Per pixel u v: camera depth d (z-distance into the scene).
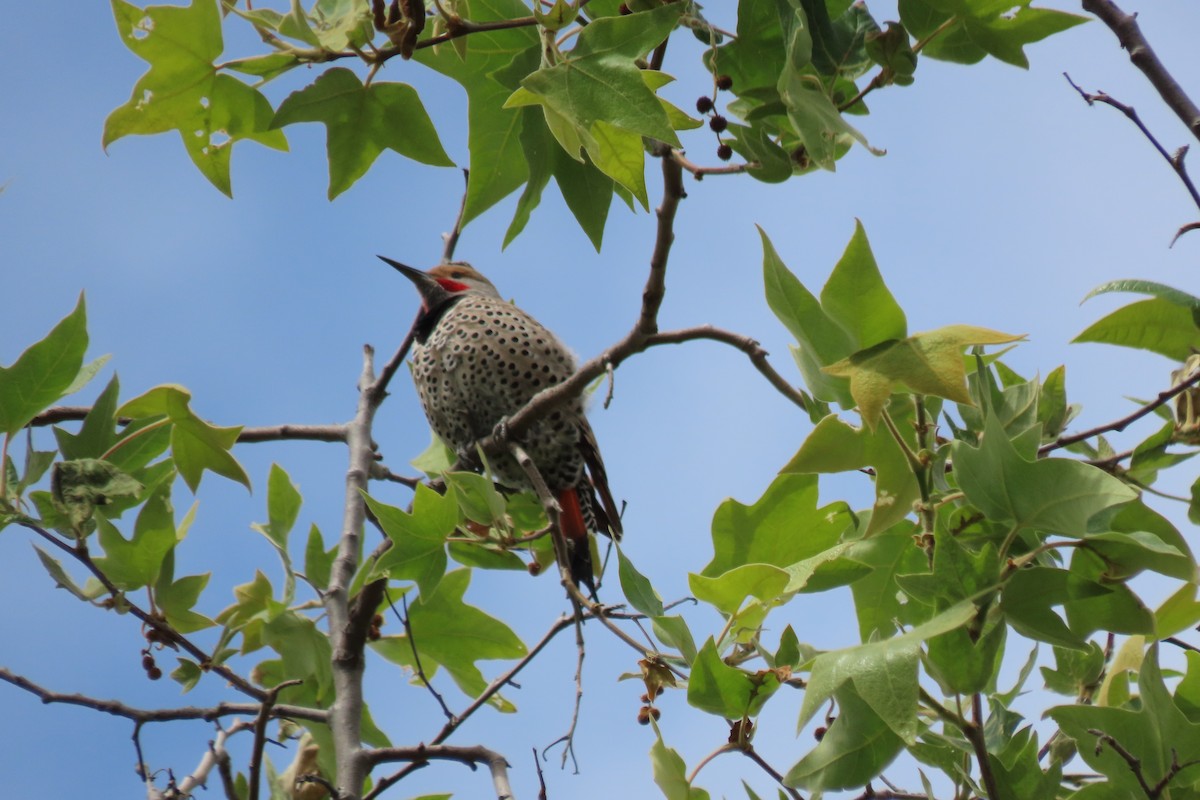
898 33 6.14
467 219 6.82
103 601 7.72
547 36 5.31
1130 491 4.83
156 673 7.79
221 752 6.92
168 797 7.27
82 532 7.44
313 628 8.45
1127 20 6.08
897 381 4.87
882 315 5.45
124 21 6.17
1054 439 6.64
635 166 5.53
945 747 5.87
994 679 6.56
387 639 9.15
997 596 5.14
